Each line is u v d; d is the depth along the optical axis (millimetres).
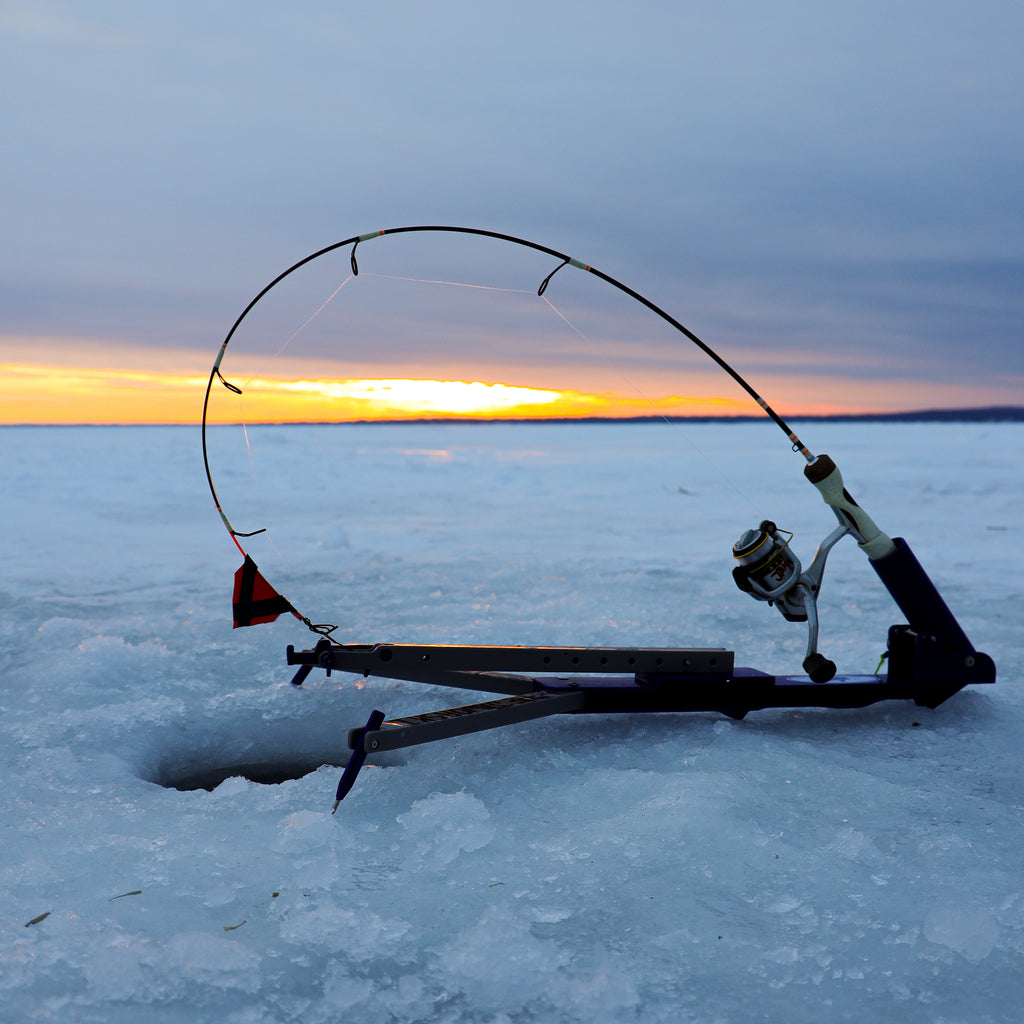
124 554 7965
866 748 2783
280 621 4906
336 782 2488
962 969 1622
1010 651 4117
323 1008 1528
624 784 2383
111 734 2982
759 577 2846
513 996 1554
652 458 26203
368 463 21609
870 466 21812
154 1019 1486
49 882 1910
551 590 5895
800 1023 1482
